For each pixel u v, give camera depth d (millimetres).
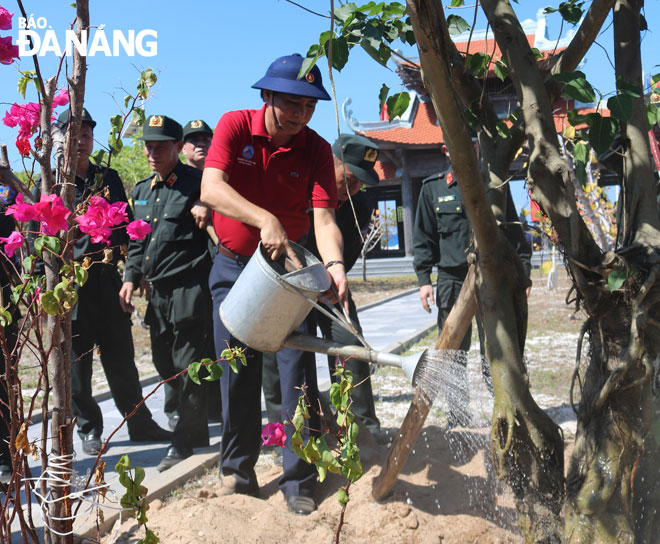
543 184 2453
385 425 5000
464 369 2631
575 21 2826
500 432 2592
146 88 2410
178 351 4520
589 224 7742
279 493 3680
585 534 2434
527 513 2574
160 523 3236
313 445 2225
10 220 4180
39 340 2309
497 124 2803
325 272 2818
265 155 3443
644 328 2410
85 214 2221
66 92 2400
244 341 2771
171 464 4434
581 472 2521
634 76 2584
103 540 3154
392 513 3230
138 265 4918
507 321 2566
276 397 4707
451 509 3352
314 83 3229
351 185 4465
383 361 2629
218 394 5383
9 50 2146
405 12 2688
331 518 3312
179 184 4707
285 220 3592
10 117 2326
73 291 2152
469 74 2791
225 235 3525
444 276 5195
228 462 3643
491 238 2520
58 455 2352
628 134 2580
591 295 2518
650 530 2568
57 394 2352
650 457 2535
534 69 2512
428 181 5289
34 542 2377
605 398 2463
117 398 5102
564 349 8242
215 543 3006
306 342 2775
